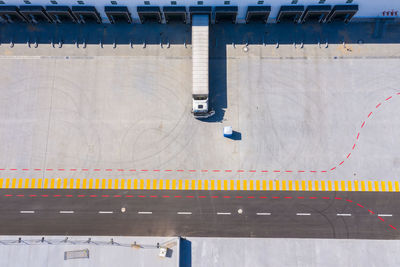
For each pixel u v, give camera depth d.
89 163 33.28
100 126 33.94
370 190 32.62
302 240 31.78
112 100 34.41
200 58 32.50
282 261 31.36
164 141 33.62
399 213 32.19
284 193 32.72
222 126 33.81
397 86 34.28
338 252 31.53
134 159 33.38
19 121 33.94
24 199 32.62
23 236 31.66
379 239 31.77
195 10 32.91
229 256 31.47
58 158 33.38
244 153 33.38
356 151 33.28
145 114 34.16
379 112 33.94
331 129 33.72
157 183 32.94
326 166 33.09
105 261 30.36
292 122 33.88
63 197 32.72
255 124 33.84
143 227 32.06
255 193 32.72
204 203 32.56
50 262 30.28
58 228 32.03
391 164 33.03
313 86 34.44
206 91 31.95
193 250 31.55
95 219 32.28
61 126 33.91
